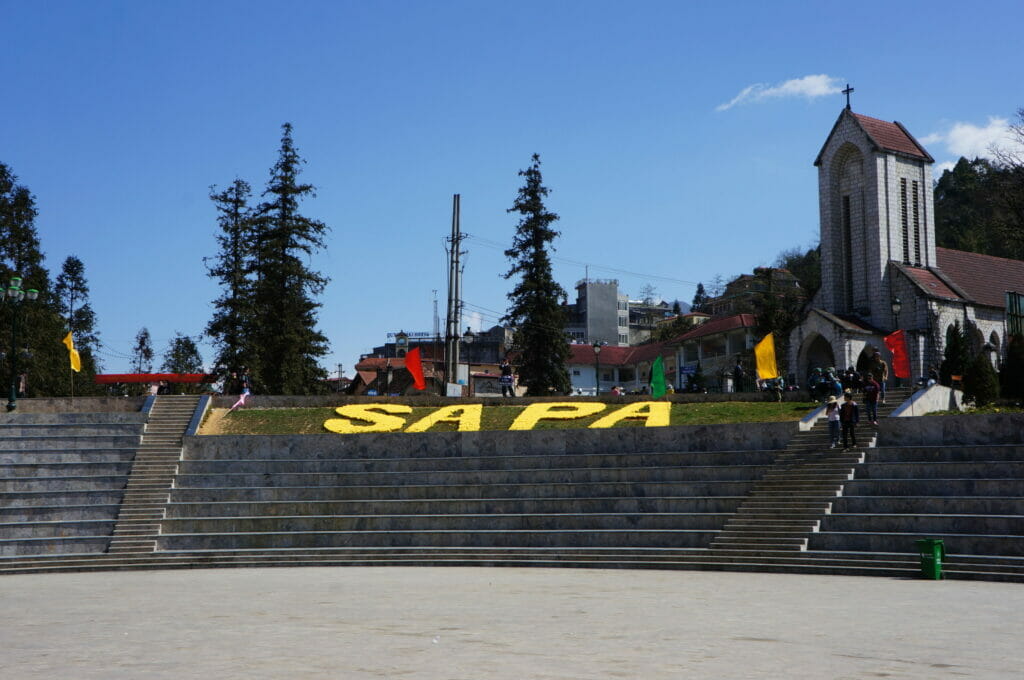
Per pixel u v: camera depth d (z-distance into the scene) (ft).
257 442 141.79
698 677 44.01
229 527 122.01
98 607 76.43
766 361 157.99
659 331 423.64
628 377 354.33
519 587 85.35
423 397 173.47
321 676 45.16
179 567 114.42
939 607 68.03
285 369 222.89
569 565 106.42
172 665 49.19
